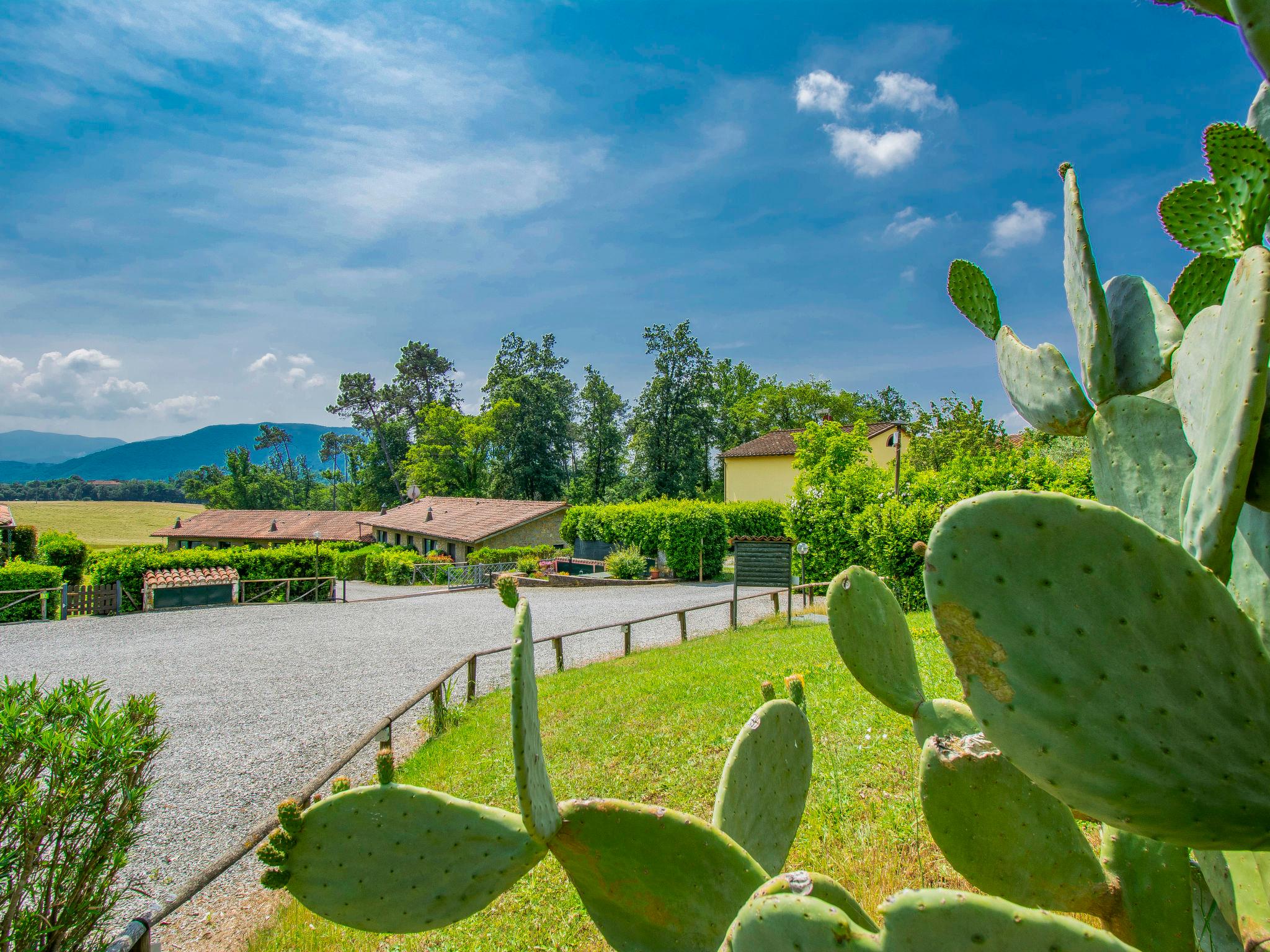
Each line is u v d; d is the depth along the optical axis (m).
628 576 29.95
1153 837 1.49
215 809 7.28
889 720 6.36
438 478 65.06
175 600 24.39
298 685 12.61
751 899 1.32
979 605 1.52
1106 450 2.18
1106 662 1.45
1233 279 1.62
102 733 3.54
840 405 61.47
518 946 4.09
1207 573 1.43
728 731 7.02
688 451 54.44
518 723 1.78
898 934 1.12
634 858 1.94
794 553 20.92
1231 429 1.57
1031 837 2.01
